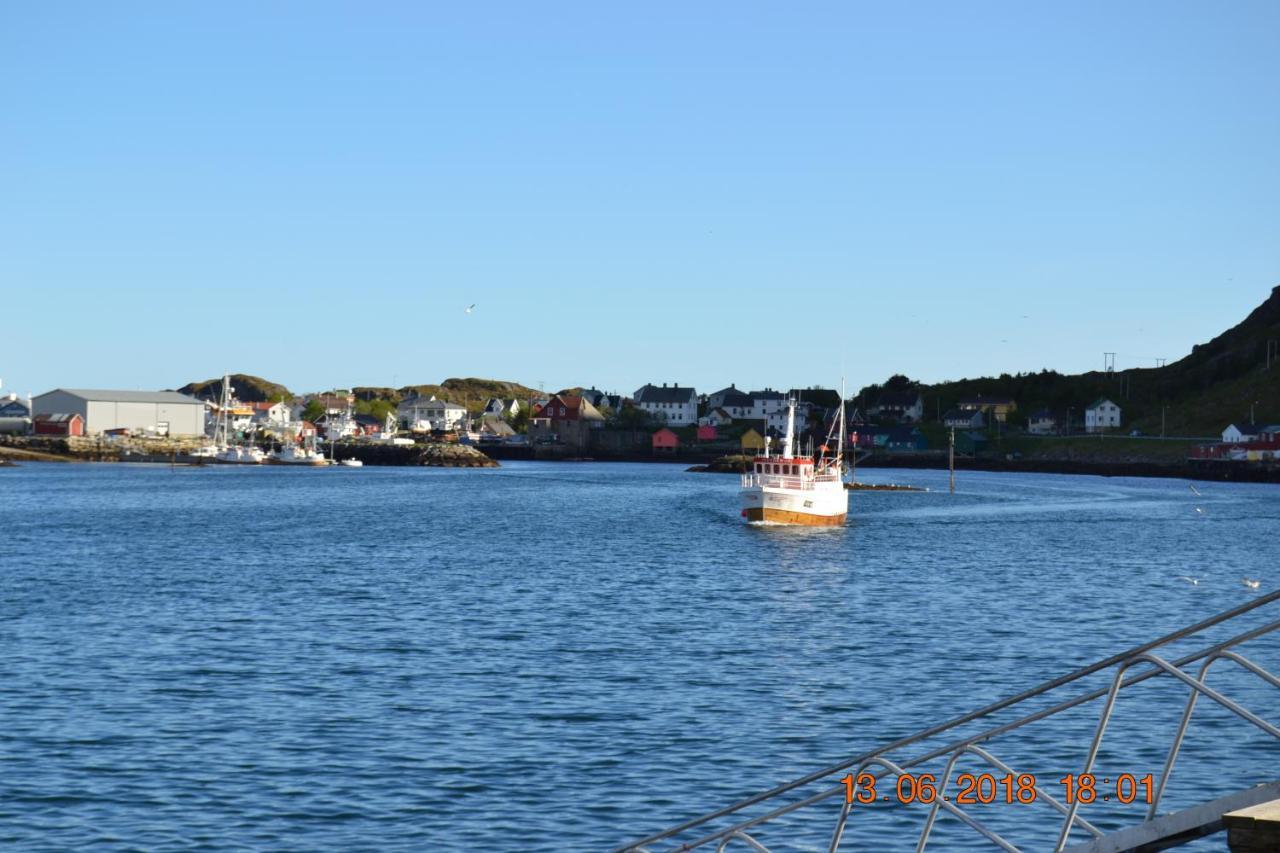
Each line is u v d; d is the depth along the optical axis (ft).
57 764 115.55
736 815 103.55
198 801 105.81
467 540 358.84
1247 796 52.60
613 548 335.47
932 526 424.46
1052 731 129.08
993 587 255.29
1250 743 124.06
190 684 150.51
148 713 135.33
